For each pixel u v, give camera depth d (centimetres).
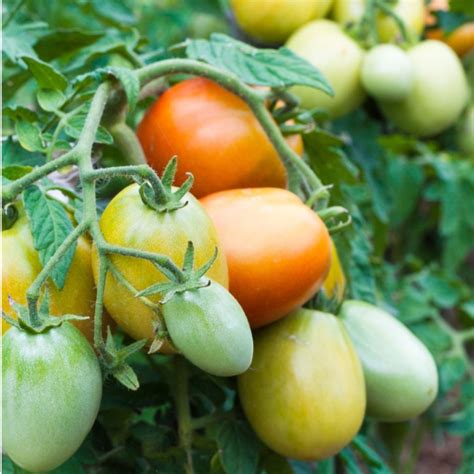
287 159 54
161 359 71
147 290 44
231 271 50
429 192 93
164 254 45
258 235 50
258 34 76
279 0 74
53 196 50
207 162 54
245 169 55
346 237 60
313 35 74
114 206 46
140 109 62
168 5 98
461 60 83
